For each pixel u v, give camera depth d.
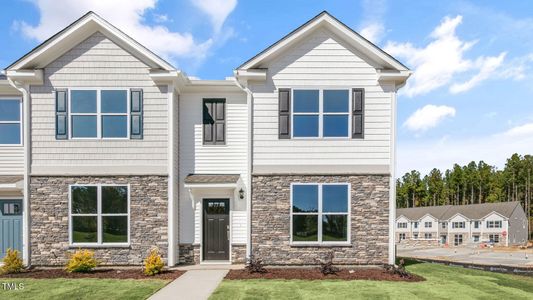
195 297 8.14
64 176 11.52
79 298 8.01
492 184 78.94
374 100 11.77
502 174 78.81
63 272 10.79
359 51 11.84
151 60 11.63
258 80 11.68
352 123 11.70
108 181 11.59
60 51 11.64
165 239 11.57
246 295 8.24
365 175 11.64
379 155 11.70
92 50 11.70
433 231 67.94
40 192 11.51
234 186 11.88
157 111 11.72
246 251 11.77
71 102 11.64
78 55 11.69
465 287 9.21
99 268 11.39
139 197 11.59
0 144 12.51
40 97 11.61
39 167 11.54
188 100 12.77
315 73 11.76
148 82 11.73
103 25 11.39
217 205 12.62
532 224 72.88
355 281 9.72
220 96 12.83
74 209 11.53
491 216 61.91
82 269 10.73
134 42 11.49
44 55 11.48
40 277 10.16
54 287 8.98
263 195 11.57
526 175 75.56
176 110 12.38
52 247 11.43
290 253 11.50
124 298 8.00
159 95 11.75
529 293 8.71
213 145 12.72
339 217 11.61
